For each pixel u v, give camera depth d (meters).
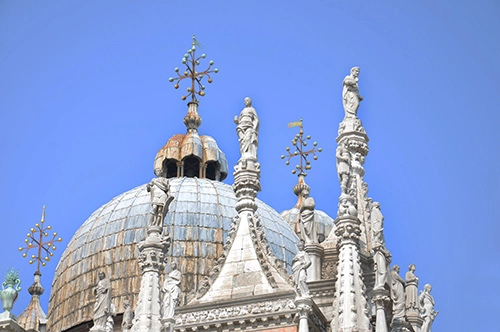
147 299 52.31
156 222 54.59
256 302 52.44
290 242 77.44
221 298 53.50
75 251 78.50
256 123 58.38
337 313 50.62
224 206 78.31
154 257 53.12
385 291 51.62
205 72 89.31
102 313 52.81
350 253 51.50
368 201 60.06
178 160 84.56
